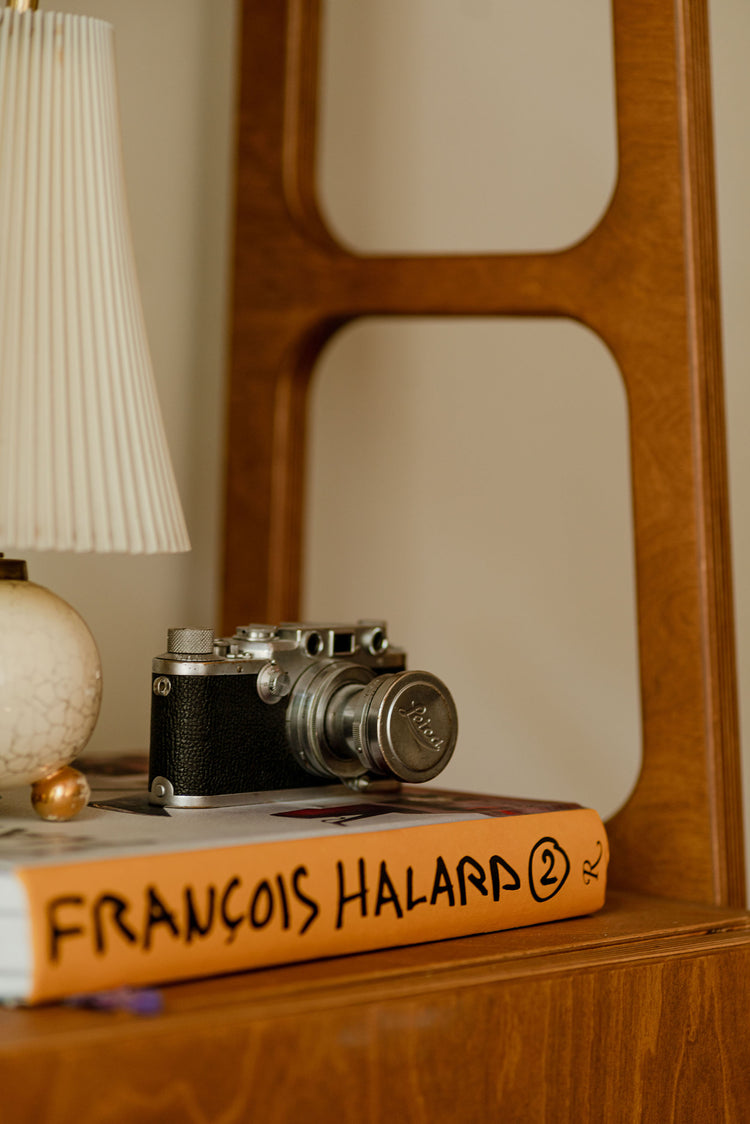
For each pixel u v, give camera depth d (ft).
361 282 2.94
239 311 3.08
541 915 1.93
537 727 3.70
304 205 3.08
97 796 2.03
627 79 2.57
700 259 2.52
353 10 3.64
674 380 2.49
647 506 2.50
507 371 3.72
